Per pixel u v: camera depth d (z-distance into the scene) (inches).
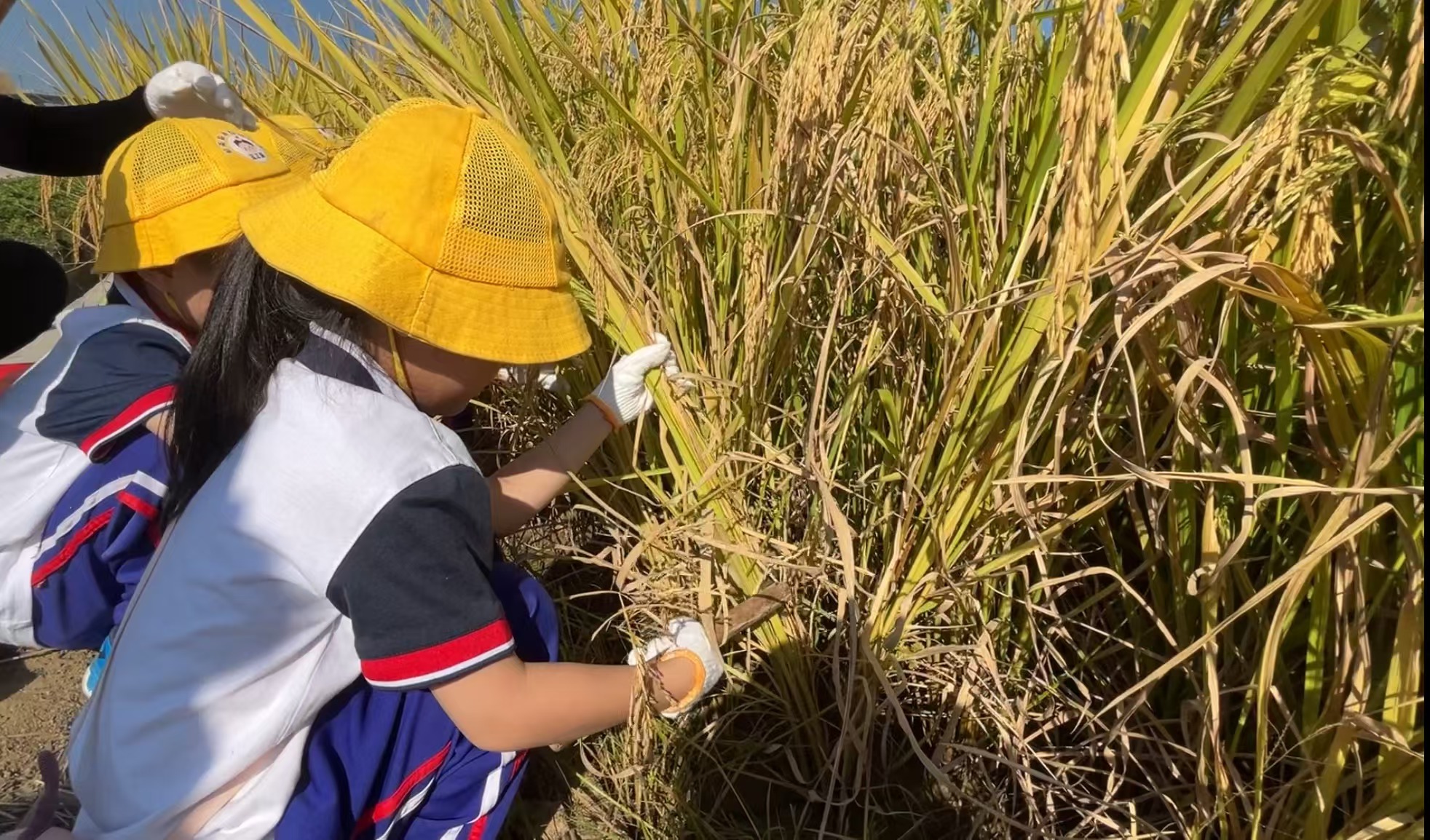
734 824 61.2
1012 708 57.2
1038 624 59.0
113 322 62.3
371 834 51.2
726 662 65.3
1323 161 31.6
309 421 40.3
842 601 55.2
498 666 41.8
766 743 64.1
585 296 63.1
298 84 111.3
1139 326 36.5
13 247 64.7
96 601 63.8
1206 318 45.9
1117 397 50.3
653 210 68.0
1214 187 37.8
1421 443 35.6
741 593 61.3
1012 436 46.9
